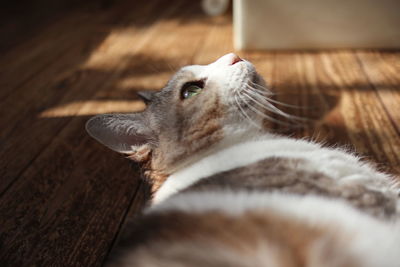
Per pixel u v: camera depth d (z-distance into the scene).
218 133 0.55
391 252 0.41
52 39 1.16
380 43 0.95
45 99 0.84
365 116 0.73
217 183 0.47
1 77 0.94
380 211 0.45
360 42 0.95
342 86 0.81
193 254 0.40
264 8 0.95
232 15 1.26
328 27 0.95
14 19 1.37
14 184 0.65
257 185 0.46
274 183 0.46
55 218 0.60
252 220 0.41
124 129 0.56
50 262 0.55
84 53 1.04
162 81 0.88
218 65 0.57
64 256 0.55
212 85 0.56
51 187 0.65
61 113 0.80
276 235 0.40
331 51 0.96
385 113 0.73
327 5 0.94
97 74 0.93
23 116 0.80
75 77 0.92
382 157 0.64
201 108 0.55
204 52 0.99
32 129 0.76
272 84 0.83
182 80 0.57
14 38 1.19
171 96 0.57
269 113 0.74
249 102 0.56
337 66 0.89
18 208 0.62
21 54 1.06
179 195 0.46
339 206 0.43
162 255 0.40
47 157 0.70
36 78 0.92
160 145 0.55
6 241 0.57
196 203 0.43
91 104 0.82
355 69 0.87
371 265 0.40
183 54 0.99
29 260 0.55
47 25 1.29
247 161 0.50
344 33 0.95
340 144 0.67
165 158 0.55
